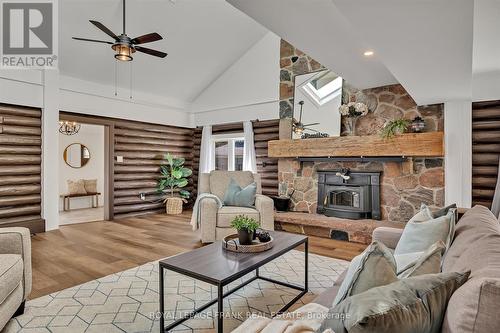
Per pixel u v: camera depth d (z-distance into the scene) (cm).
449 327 78
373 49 244
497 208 354
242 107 646
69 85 523
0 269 179
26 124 452
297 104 553
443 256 162
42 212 470
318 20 244
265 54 608
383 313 72
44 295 247
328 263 331
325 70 526
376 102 465
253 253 221
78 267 314
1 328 178
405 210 434
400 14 190
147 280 280
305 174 527
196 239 433
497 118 400
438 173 413
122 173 605
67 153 776
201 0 470
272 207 412
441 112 417
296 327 106
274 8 227
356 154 452
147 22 469
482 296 71
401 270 130
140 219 593
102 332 195
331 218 463
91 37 460
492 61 360
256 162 624
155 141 664
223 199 443
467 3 175
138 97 628
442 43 230
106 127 584
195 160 736
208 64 626
